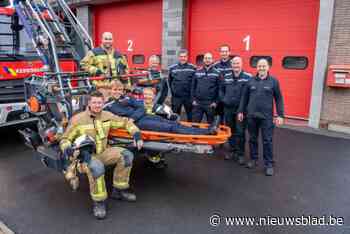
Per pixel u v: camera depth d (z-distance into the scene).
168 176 4.46
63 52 5.85
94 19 11.52
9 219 3.33
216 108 5.31
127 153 3.54
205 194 3.91
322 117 6.82
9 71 5.25
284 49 7.32
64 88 3.80
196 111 5.36
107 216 3.39
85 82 4.46
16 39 5.52
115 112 3.92
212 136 3.47
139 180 4.31
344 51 6.33
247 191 3.99
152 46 9.94
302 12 6.95
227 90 4.93
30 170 4.64
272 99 4.44
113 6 10.84
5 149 5.57
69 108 3.80
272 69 7.58
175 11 8.82
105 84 4.22
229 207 3.59
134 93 4.57
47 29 4.44
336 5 6.29
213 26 8.43
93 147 3.41
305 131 6.68
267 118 4.44
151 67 5.19
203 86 5.19
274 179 4.35
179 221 3.29
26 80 4.20
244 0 7.74
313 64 6.95
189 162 5.02
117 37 10.97
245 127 4.87
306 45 7.00
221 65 5.25
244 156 5.10
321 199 3.78
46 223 3.26
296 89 7.29
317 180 4.31
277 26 7.34
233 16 8.01
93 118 3.51
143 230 3.13
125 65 4.83
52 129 3.84
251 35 7.78
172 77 5.70
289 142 5.98
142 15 10.02
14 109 5.28
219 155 5.35
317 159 5.09
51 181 4.28
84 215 3.42
